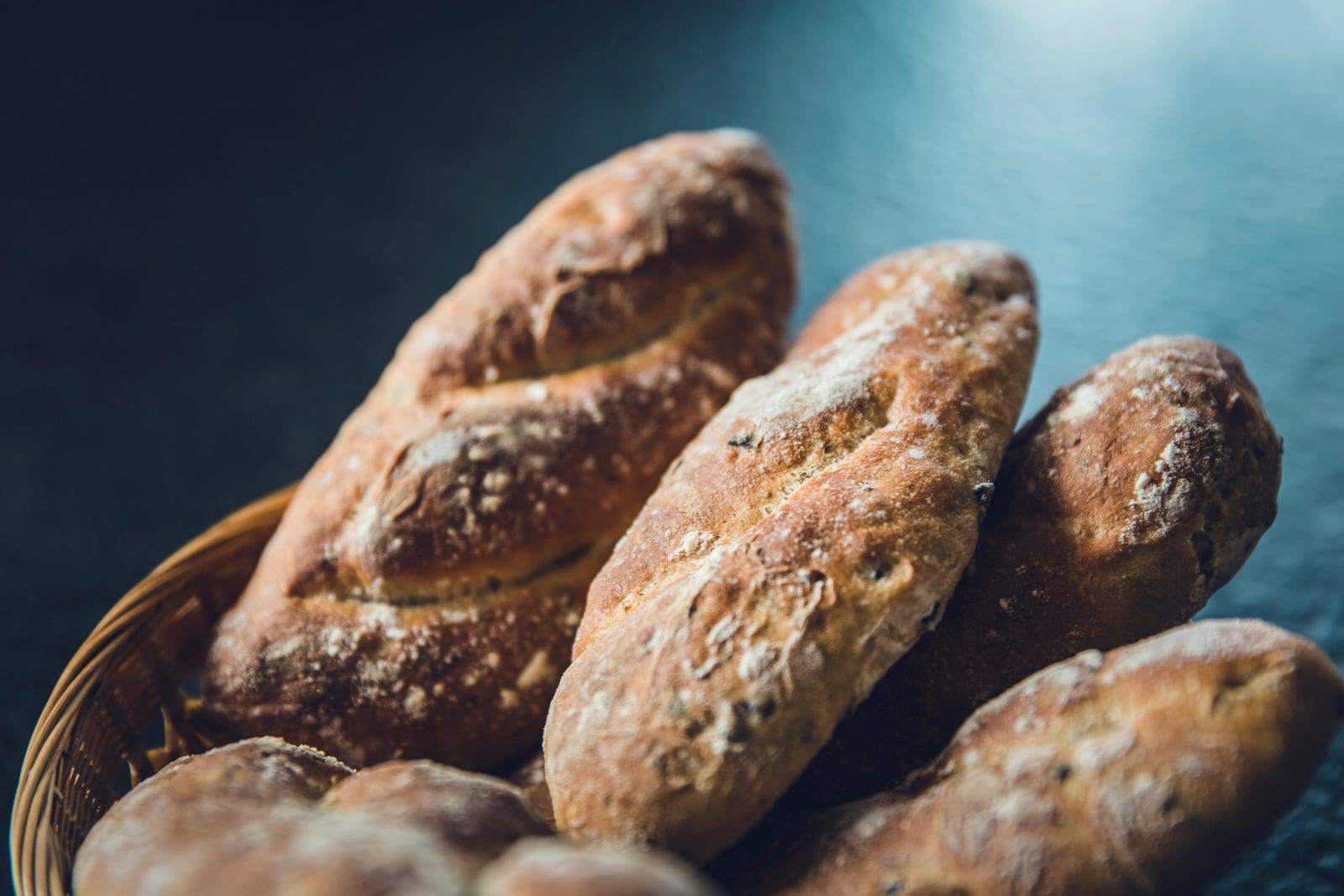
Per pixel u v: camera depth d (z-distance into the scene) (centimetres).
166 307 75
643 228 50
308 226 81
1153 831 35
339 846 32
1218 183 78
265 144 87
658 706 37
